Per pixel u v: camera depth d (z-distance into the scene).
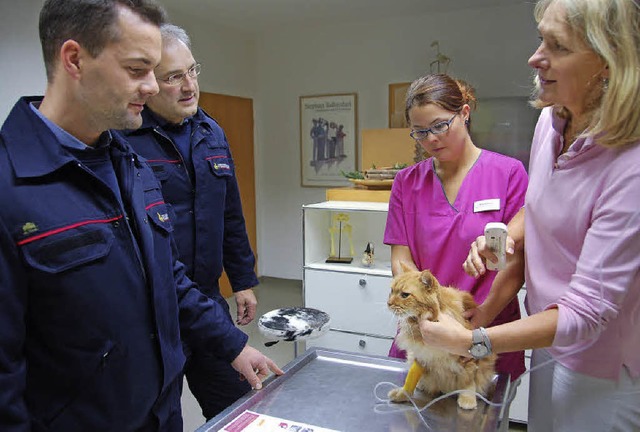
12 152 0.87
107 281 0.93
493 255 1.06
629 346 0.94
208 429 0.94
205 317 1.27
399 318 1.00
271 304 4.52
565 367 1.02
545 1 0.87
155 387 1.05
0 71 2.41
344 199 2.74
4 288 0.82
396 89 4.51
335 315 2.59
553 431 1.09
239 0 3.82
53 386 0.92
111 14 0.83
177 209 1.57
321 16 4.39
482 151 1.43
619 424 0.98
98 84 0.87
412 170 1.48
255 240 5.35
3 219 0.82
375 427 0.96
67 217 0.89
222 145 1.73
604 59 0.80
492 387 1.08
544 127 1.12
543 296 1.04
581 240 0.95
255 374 1.22
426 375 1.05
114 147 1.07
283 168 5.23
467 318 1.07
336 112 4.86
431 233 1.40
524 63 4.10
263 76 5.16
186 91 1.50
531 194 1.07
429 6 4.12
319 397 1.08
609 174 0.87
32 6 2.51
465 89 1.35
